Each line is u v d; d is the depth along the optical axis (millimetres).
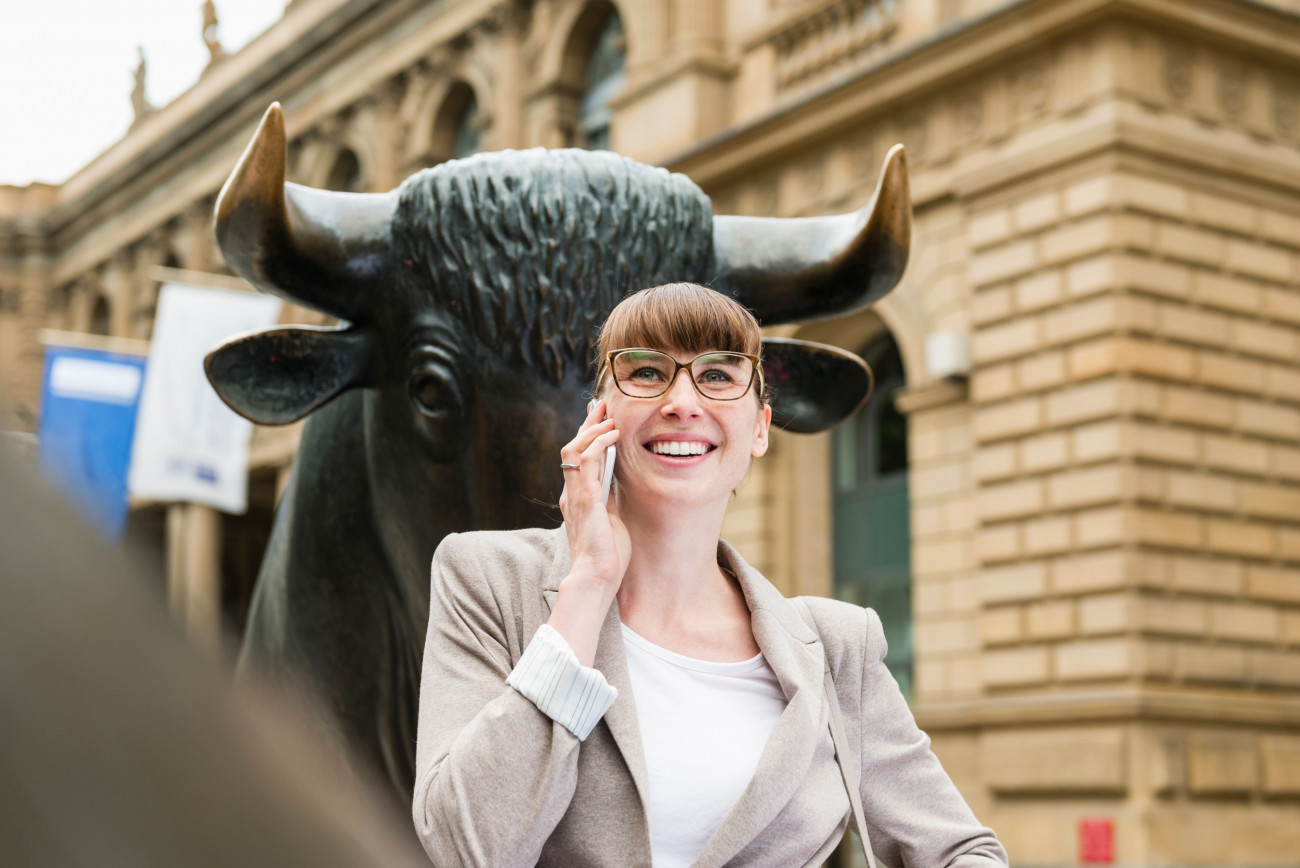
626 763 1423
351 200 2139
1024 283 11055
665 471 1551
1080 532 10461
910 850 1621
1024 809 10523
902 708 1676
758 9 14398
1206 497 10570
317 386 2158
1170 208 10719
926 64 11625
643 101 15023
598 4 17250
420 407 2068
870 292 2275
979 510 11117
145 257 28078
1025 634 10680
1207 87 11031
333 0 21922
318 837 210
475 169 2084
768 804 1427
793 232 2326
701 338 1581
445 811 1333
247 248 2006
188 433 13906
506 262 2031
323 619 2369
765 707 1536
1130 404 10375
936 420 11664
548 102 17500
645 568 1571
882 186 2186
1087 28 10742
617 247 2055
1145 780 9852
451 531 2070
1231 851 10094
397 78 20875
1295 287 11305
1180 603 10320
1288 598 10844
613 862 1402
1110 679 10117
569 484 1502
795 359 2549
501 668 1476
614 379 1585
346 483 2336
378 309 2141
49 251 31484
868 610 1721
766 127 12906
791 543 13195
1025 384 10938
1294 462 11102
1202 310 10844
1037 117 11070
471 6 18938
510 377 2021
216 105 24906
